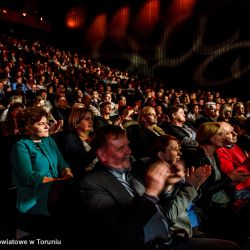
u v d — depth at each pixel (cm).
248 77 1380
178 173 167
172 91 1198
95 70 1462
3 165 222
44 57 1451
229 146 300
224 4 1477
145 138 384
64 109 545
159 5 1758
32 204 189
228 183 248
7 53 1269
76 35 2086
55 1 2086
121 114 525
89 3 2039
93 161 278
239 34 1425
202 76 1568
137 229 137
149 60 1789
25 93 794
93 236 144
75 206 155
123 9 1914
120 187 157
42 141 243
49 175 232
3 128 307
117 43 1930
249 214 244
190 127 511
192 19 1619
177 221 201
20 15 1925
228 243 187
